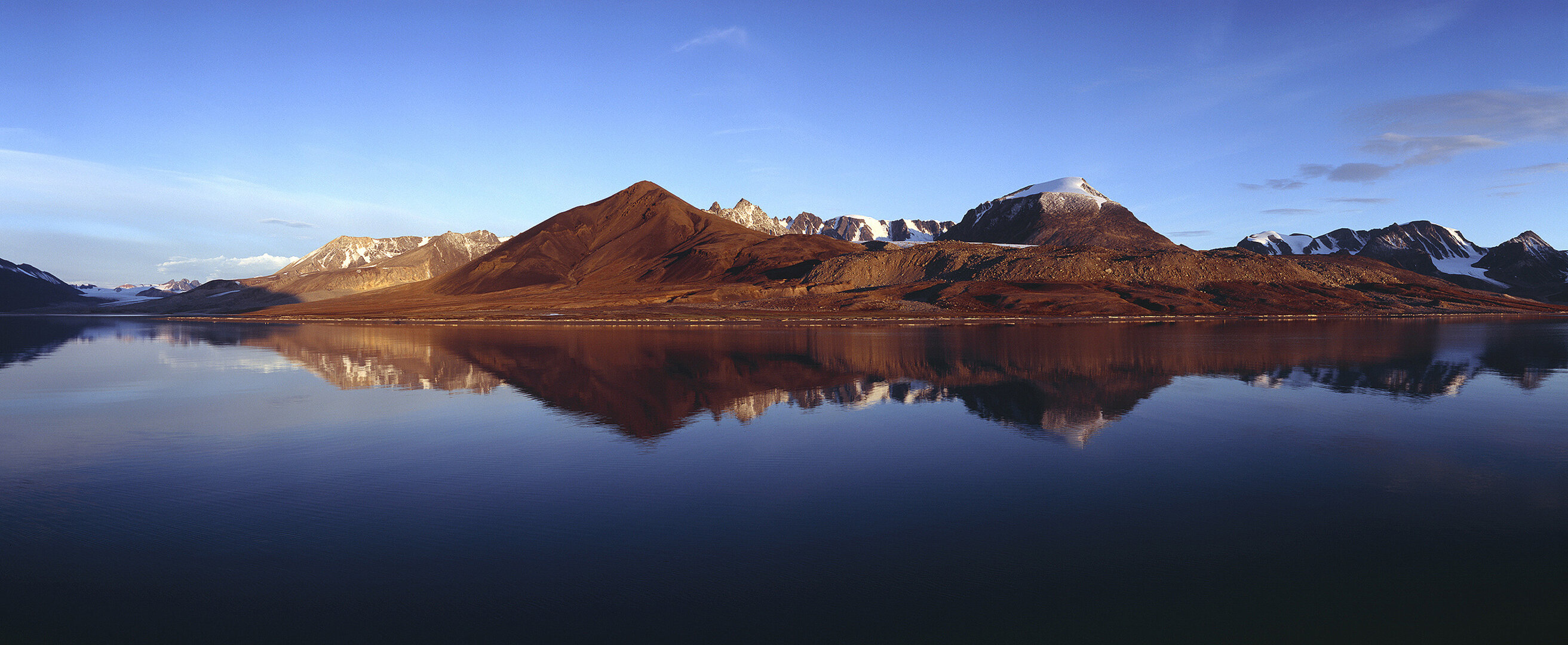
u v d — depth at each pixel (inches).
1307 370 1200.2
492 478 499.2
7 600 310.0
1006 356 1481.3
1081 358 1434.5
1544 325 3078.2
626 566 342.6
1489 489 471.5
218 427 699.4
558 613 296.4
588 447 599.5
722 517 413.4
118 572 339.0
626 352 1593.3
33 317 6176.2
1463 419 733.9
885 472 514.6
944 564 344.5
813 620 289.4
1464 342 1931.6
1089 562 346.0
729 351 1640.0
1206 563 345.1
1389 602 303.1
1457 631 279.4
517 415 762.2
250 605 304.8
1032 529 393.4
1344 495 455.8
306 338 2298.2
